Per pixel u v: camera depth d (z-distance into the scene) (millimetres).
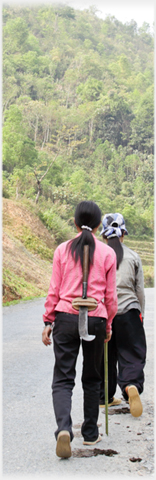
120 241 3510
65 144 60594
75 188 48781
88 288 2611
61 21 105625
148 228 52281
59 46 92875
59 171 48438
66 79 78438
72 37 104500
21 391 3852
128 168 61500
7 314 9766
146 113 70188
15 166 44344
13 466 2402
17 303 13047
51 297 2676
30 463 2445
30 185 40844
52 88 72625
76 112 66938
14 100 63250
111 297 2697
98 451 2576
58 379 2609
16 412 3312
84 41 101812
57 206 38750
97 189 54000
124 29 121875
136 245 48250
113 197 54938
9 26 79938
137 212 53500
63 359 2602
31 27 97438
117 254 3400
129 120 71375
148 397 3664
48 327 2719
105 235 3484
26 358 5246
